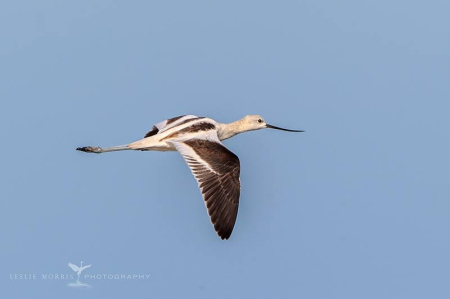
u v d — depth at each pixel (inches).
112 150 822.5
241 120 889.5
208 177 763.4
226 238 748.6
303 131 908.0
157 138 815.1
